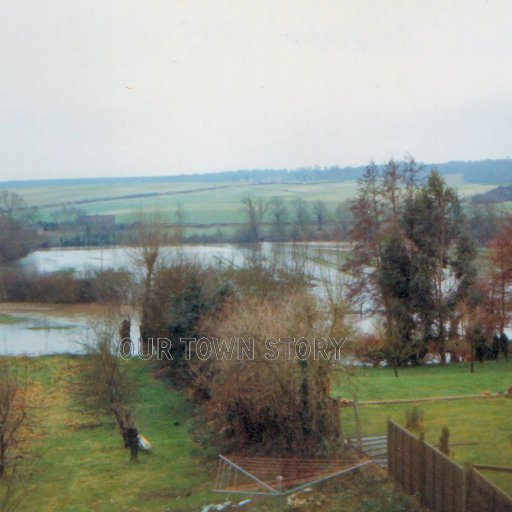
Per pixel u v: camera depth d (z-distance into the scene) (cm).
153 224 5519
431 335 4178
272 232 7262
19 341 4556
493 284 4206
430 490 1630
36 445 2578
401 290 4281
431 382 3181
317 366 2219
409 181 4691
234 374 2336
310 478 1944
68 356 4088
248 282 3706
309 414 2195
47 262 6962
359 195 4894
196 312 3303
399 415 2531
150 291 4103
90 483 2192
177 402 3084
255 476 2017
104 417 2898
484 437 2189
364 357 3541
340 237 6506
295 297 2612
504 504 1356
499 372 3538
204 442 2514
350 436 2283
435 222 4359
